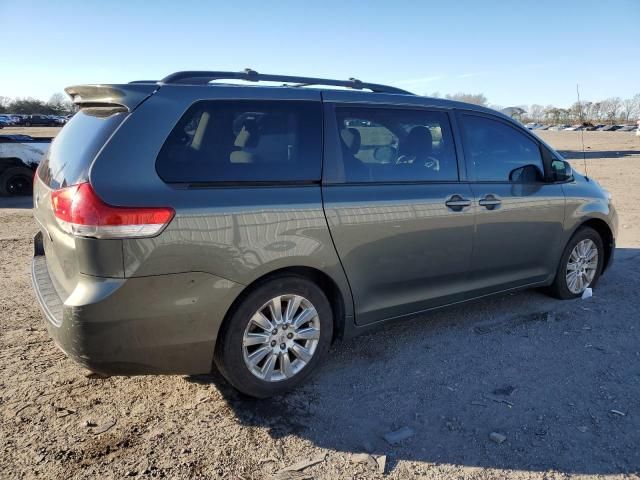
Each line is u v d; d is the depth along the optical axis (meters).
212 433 2.97
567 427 3.03
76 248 2.67
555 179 4.66
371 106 3.67
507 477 2.64
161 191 2.79
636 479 2.62
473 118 4.22
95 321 2.67
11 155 12.38
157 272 2.75
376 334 4.30
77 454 2.76
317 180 3.33
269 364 3.24
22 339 4.12
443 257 3.92
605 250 5.36
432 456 2.79
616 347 4.07
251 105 3.20
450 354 3.95
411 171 3.78
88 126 3.07
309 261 3.24
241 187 3.04
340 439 2.93
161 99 2.94
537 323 4.52
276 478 2.62
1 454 2.75
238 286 2.99
